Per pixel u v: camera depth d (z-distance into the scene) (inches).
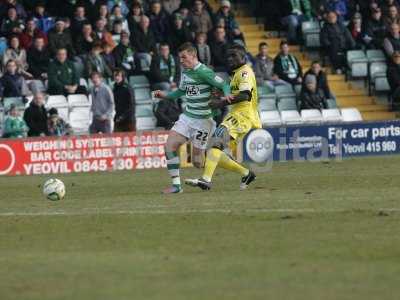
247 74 1956.2
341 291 1101.1
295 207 1695.4
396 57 3437.5
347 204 1722.4
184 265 1250.0
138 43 3275.1
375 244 1350.9
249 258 1280.8
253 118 1985.7
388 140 2974.9
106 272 1222.9
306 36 3641.7
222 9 3452.3
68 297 1100.5
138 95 3193.9
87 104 3095.5
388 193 1881.2
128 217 1630.2
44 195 2014.0
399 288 1112.8
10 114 2901.1
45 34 3198.8
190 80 1967.3
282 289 1115.3
